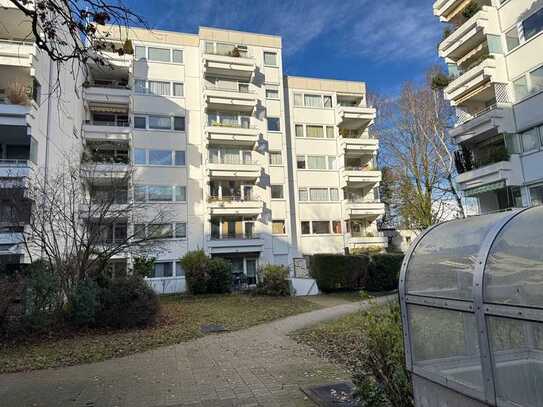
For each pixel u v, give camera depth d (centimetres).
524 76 1786
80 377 690
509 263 254
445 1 2172
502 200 2009
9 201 1429
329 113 3362
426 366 328
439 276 316
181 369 727
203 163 2867
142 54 2877
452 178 3030
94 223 1330
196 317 1398
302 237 3092
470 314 281
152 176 2752
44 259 1271
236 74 3052
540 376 227
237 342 972
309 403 514
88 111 2797
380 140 3438
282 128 3128
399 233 3822
